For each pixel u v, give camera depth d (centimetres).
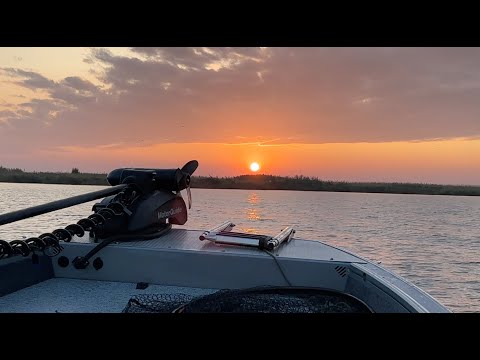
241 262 273
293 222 3634
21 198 1534
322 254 282
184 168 348
